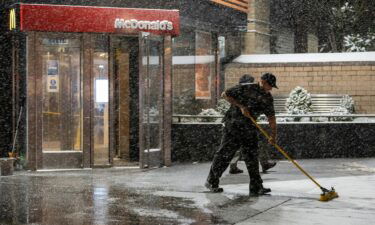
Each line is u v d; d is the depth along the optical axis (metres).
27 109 14.32
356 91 21.05
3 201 9.53
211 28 20.33
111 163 14.90
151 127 15.16
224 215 8.23
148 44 14.91
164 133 15.38
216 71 21.16
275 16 26.62
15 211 8.65
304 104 20.23
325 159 16.66
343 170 13.82
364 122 17.33
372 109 20.86
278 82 21.62
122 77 16.34
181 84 19.00
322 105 20.84
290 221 7.82
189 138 16.67
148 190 10.67
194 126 16.67
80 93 14.73
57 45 14.56
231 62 21.81
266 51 24.64
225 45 21.61
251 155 9.97
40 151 14.41
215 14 20.47
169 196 9.92
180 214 8.34
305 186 10.95
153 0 16.19
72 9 14.37
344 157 17.22
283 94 21.42
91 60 14.66
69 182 11.98
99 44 14.95
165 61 15.42
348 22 29.73
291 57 21.70
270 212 8.42
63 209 8.78
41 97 14.43
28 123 14.31
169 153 15.43
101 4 15.05
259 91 9.86
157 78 15.38
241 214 8.30
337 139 17.19
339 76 21.14
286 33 28.11
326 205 8.91
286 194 10.00
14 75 14.69
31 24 14.11
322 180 11.80
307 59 21.55
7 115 14.80
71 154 14.60
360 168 14.27
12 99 14.73
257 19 23.81
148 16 15.01
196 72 19.84
